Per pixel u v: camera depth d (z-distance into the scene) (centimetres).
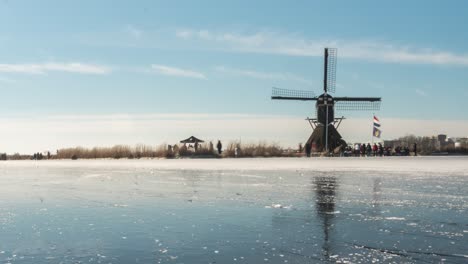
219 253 755
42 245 833
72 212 1184
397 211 1109
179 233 909
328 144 5744
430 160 3688
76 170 3206
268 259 716
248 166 3155
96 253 772
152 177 2341
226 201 1341
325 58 5931
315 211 1130
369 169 2605
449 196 1362
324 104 5812
